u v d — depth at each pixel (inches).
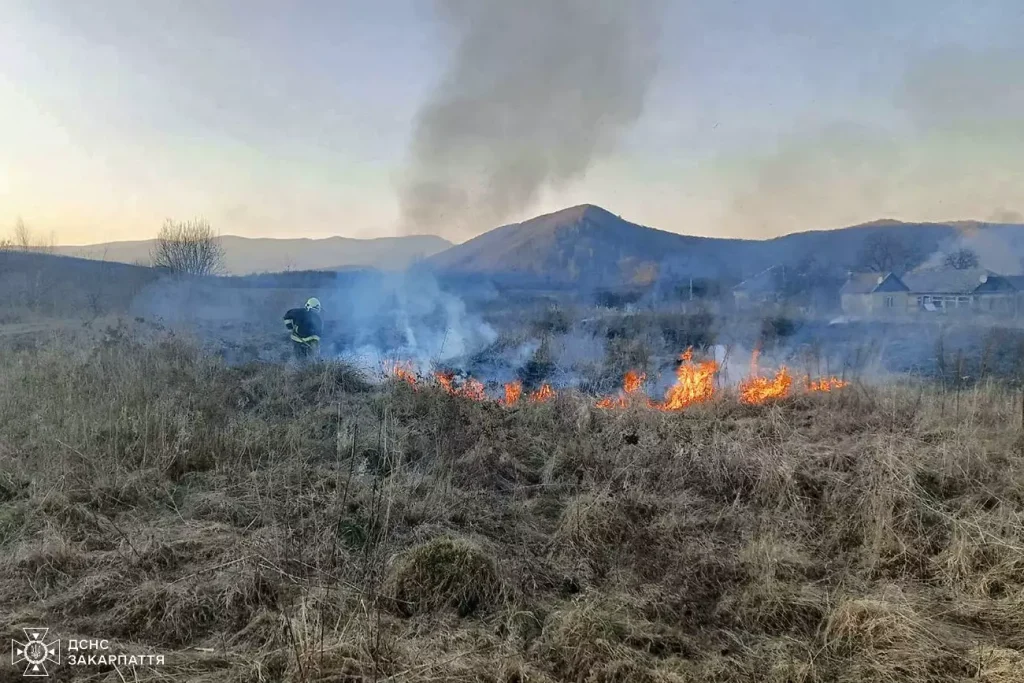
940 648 136.9
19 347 465.1
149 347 414.3
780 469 226.8
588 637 137.0
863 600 149.8
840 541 192.7
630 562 177.5
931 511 199.5
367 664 123.5
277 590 151.6
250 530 189.5
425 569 157.5
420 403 312.0
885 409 313.3
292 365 392.5
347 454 255.8
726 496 224.5
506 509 216.7
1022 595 157.4
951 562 173.8
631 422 299.4
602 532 190.7
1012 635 144.5
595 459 251.4
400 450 250.5
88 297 960.3
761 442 266.8
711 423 305.1
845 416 310.0
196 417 270.5
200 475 229.9
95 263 1337.4
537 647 137.6
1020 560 170.1
